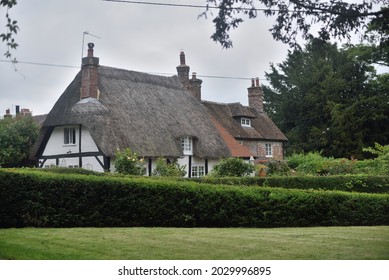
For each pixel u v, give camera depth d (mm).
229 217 13398
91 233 10445
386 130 44344
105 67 29859
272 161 28000
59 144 27766
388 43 8836
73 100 27312
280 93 53031
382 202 14859
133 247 8859
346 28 8461
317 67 48656
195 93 36469
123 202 12641
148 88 31094
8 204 11586
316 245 9688
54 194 12062
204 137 30547
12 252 7793
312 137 46125
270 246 9453
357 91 45844
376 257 8461
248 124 39188
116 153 23594
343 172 26031
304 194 14125
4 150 29219
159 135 27453
